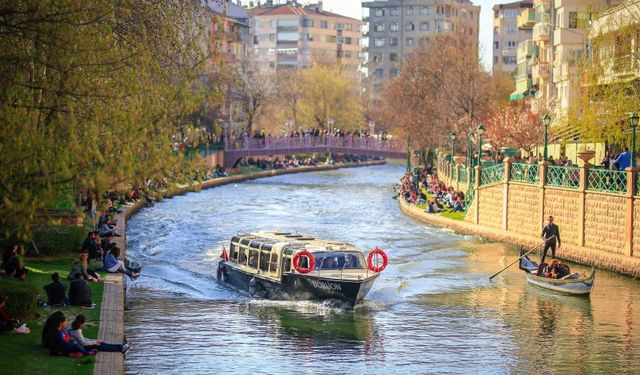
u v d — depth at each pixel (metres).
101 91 29.52
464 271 54.38
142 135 28.77
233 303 44.47
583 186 56.81
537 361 35.78
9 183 26.27
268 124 187.12
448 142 115.19
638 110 58.59
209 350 35.78
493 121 98.12
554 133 76.50
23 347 29.78
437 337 39.12
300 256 44.22
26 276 41.12
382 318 42.34
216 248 61.78
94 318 34.47
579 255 56.53
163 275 51.28
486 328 40.88
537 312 44.03
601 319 42.69
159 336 37.59
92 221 52.22
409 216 84.62
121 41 37.12
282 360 34.78
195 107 32.00
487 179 70.19
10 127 26.52
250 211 87.88
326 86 182.75
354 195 109.12
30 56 28.31
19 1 28.11
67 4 27.86
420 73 130.00
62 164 26.67
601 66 60.78
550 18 102.69
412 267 55.31
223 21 35.34
